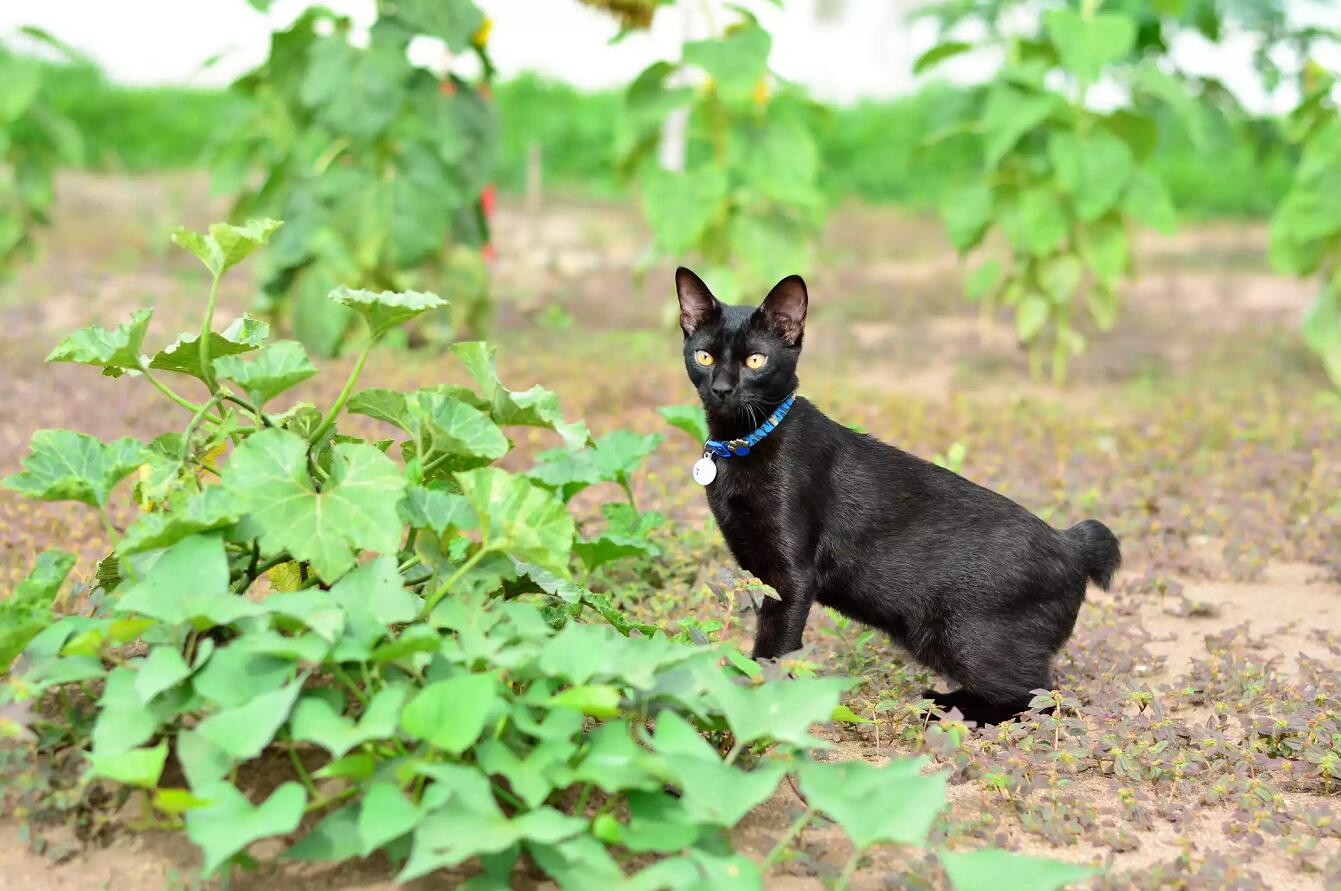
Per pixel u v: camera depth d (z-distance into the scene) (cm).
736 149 877
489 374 365
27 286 1162
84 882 292
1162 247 1948
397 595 311
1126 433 769
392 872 296
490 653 302
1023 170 890
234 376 353
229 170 919
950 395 869
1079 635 479
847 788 287
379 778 290
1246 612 524
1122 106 837
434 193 849
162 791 264
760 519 424
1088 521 437
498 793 307
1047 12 819
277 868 297
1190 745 382
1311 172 859
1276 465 684
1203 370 985
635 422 791
